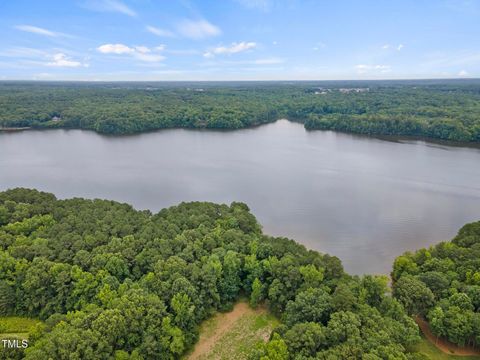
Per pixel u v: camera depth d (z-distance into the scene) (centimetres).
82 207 8175
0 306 5662
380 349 4328
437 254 6606
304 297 5312
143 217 7844
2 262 5962
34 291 5700
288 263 6134
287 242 7062
